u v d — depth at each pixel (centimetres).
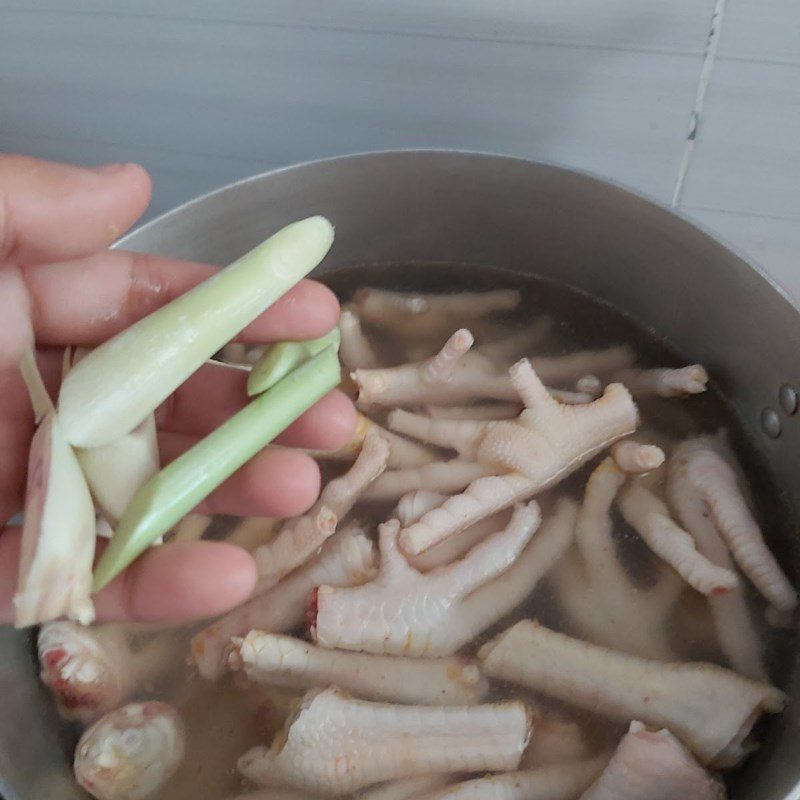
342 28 32
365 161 32
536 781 26
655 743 25
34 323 28
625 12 30
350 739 26
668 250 32
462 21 31
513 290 36
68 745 27
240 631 28
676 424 32
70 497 23
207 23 33
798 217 34
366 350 34
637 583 29
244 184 32
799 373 29
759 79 31
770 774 25
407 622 28
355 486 30
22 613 23
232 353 33
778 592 28
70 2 33
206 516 30
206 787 27
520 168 32
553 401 31
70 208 25
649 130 33
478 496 29
